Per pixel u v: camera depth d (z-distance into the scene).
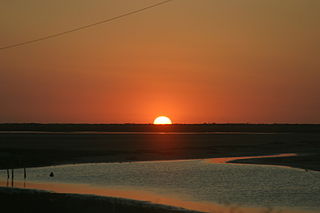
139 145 114.69
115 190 43.22
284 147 113.06
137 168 62.91
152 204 35.69
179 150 98.69
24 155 81.62
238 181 48.91
